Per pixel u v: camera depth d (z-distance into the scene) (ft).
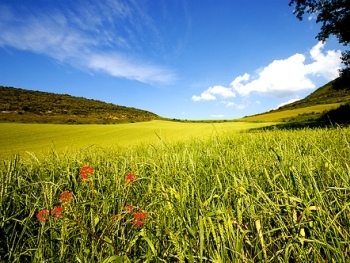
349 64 81.61
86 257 6.42
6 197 8.92
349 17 74.64
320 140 19.20
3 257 6.85
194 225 6.85
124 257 5.87
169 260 6.48
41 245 6.63
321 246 5.81
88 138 139.33
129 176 8.47
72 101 424.46
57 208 6.70
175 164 11.48
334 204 7.22
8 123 219.41
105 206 7.89
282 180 9.18
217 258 5.73
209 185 9.73
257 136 29.01
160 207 8.05
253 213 6.82
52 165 12.87
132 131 175.94
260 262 5.81
